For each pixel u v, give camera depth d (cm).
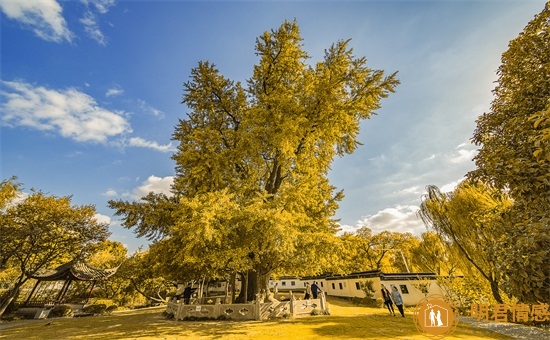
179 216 1433
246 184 1628
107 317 1858
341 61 1714
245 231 1301
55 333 1218
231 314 1451
